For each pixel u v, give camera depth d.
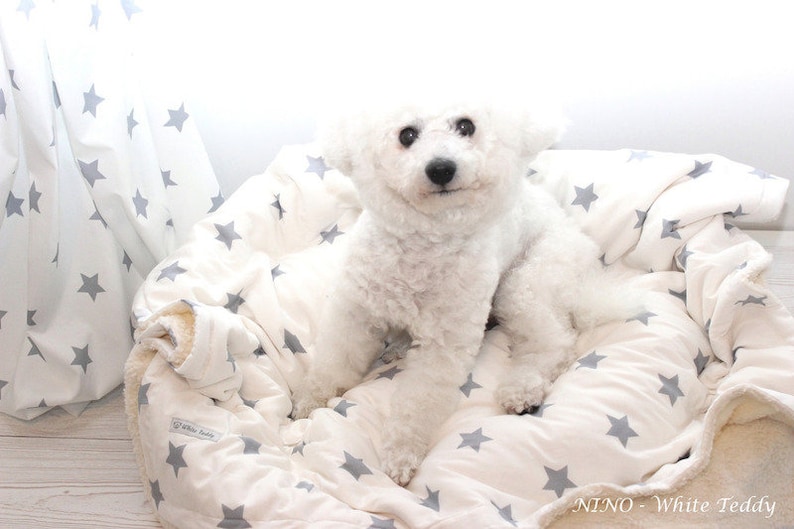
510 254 1.40
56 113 1.32
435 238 1.16
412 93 1.06
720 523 1.07
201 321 1.14
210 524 1.05
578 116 1.79
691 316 1.44
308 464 1.17
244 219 1.51
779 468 1.13
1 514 1.23
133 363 1.20
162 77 1.42
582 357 1.34
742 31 1.62
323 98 1.71
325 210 1.59
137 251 1.48
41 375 1.39
